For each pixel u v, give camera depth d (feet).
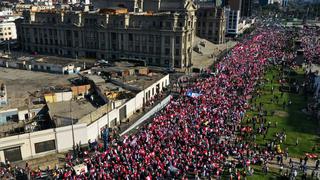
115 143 204.23
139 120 242.99
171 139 196.24
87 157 192.24
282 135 218.38
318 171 182.19
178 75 388.37
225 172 176.04
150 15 428.97
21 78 363.76
